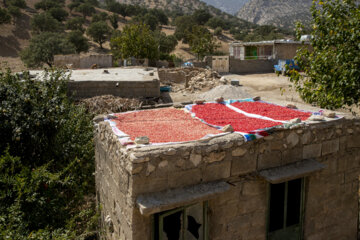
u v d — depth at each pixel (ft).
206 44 153.07
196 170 15.62
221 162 16.34
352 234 22.65
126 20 397.60
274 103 27.48
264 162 17.85
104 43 293.84
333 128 20.26
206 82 74.13
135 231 14.80
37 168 22.47
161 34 251.60
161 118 22.24
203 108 25.02
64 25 323.57
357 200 22.52
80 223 25.39
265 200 18.31
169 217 15.79
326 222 21.13
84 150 28.30
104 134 20.13
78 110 32.53
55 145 26.81
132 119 21.79
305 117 21.47
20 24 284.00
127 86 46.47
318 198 20.40
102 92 46.14
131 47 124.26
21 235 17.99
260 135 17.13
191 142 15.74
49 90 28.30
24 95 25.44
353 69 27.61
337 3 29.14
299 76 32.94
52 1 349.41
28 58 162.20
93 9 376.07
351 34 28.17
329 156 20.51
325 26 30.27
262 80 84.48
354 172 21.95
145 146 14.93
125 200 15.65
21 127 23.63
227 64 103.45
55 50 166.50
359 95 29.84
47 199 22.50
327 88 31.30
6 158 21.20
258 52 121.39
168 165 14.82
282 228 19.34
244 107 25.54
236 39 365.20
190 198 14.57
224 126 18.03
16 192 21.33
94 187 29.17
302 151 19.16
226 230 17.21
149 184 14.51
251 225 18.08
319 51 31.07
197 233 16.70
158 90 47.34
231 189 17.02
